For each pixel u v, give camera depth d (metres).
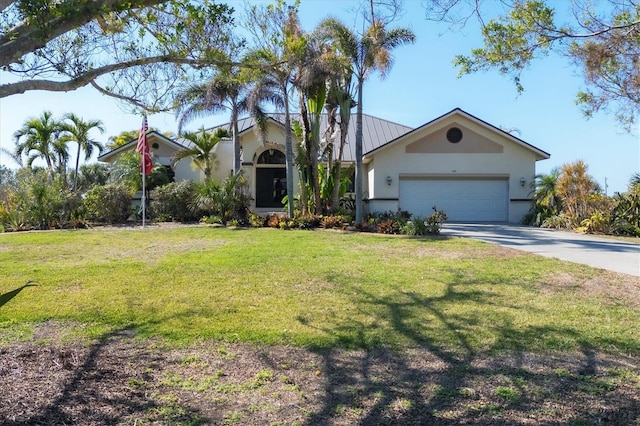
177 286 7.27
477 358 4.39
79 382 3.78
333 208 18.44
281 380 3.92
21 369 4.00
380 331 5.16
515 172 22.03
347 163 23.06
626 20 6.99
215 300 6.45
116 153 23.62
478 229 17.64
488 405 3.46
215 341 4.85
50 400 3.42
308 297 6.60
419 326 5.32
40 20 3.32
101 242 12.87
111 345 4.72
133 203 22.12
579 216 17.28
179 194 19.69
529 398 3.58
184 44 4.62
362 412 3.37
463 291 6.90
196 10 4.48
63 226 17.48
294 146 19.11
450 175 22.09
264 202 23.84
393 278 7.80
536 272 8.22
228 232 15.16
